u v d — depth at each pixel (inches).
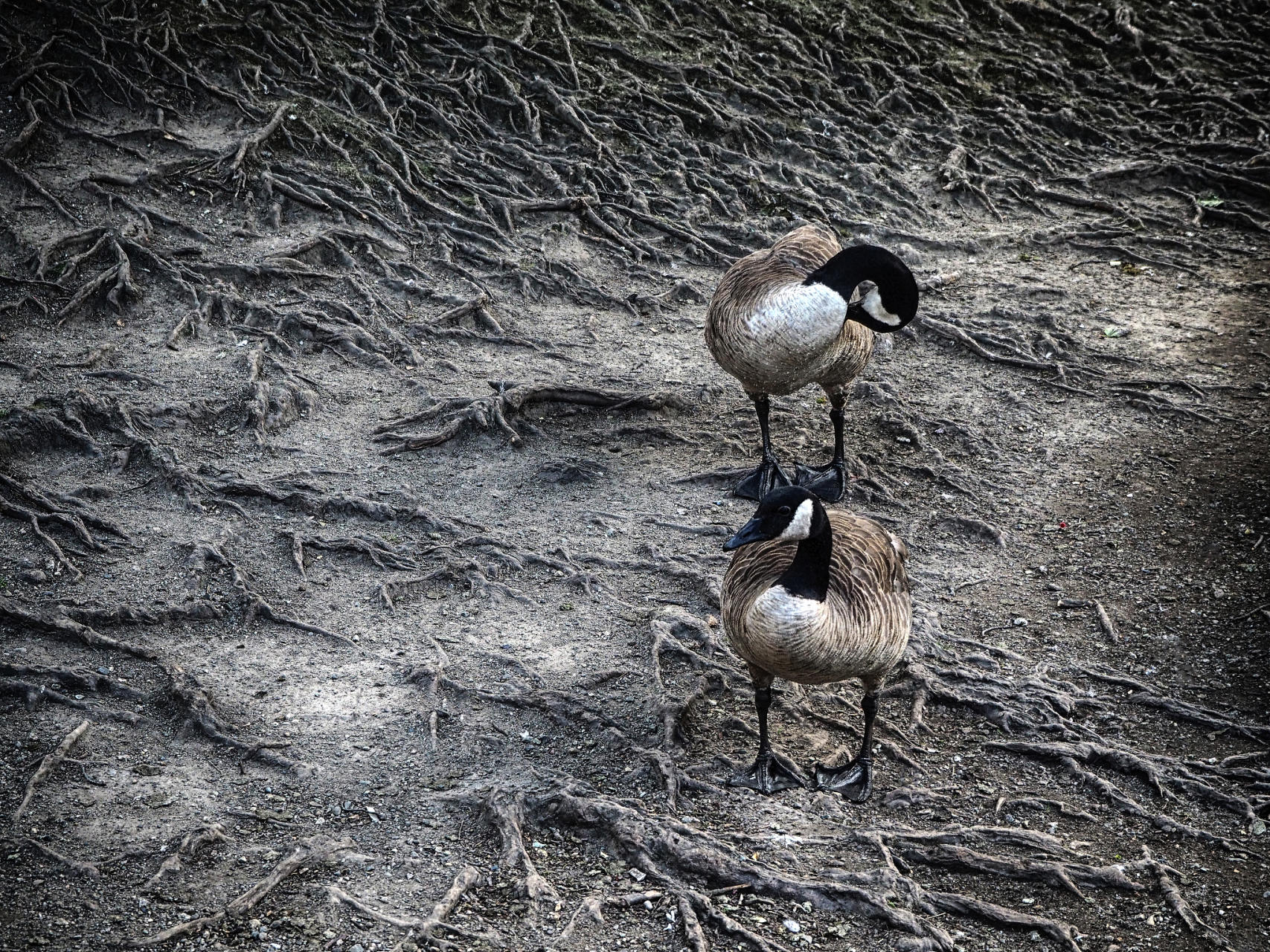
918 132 552.4
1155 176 537.3
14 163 419.2
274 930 182.1
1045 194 524.1
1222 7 657.0
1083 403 384.5
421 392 359.9
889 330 278.4
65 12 475.8
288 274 402.6
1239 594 288.8
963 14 636.1
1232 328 430.0
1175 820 218.5
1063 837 214.5
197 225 418.6
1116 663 265.4
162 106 458.6
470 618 270.2
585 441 349.4
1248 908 199.6
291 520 299.7
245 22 503.8
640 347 403.5
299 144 459.8
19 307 370.6
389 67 509.4
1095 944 191.8
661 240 466.0
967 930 192.9
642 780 221.0
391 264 420.5
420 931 182.4
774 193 494.9
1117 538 313.6
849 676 206.1
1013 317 430.3
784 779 223.9
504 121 504.7
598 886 196.9
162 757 220.2
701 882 197.8
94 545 278.1
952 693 250.5
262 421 332.8
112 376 343.3
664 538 305.0
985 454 354.3
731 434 356.8
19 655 239.0
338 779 218.1
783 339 279.6
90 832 199.5
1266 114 578.6
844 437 355.9
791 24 595.5
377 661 252.5
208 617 259.9
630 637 265.0
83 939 177.3
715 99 539.2
